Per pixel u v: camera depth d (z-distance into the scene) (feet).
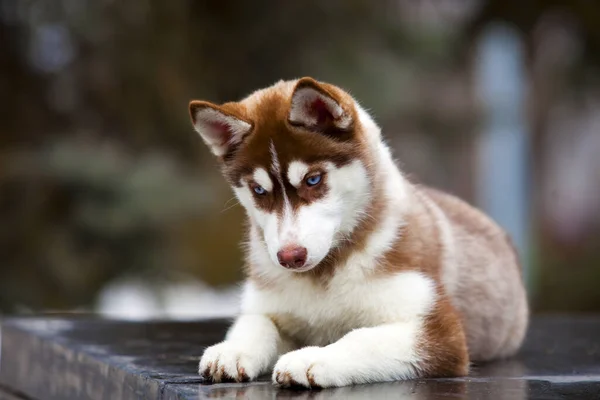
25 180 46.93
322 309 22.48
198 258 54.60
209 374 20.68
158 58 49.29
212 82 51.21
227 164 22.84
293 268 21.01
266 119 21.75
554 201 93.50
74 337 29.12
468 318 25.31
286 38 51.11
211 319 35.24
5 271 48.93
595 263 68.64
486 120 56.49
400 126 55.47
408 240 22.58
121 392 22.66
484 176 75.66
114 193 45.88
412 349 20.95
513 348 27.78
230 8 50.55
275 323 22.99
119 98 50.47
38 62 52.21
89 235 47.60
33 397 29.27
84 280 48.65
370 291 22.04
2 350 32.73
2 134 51.93
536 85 70.49
